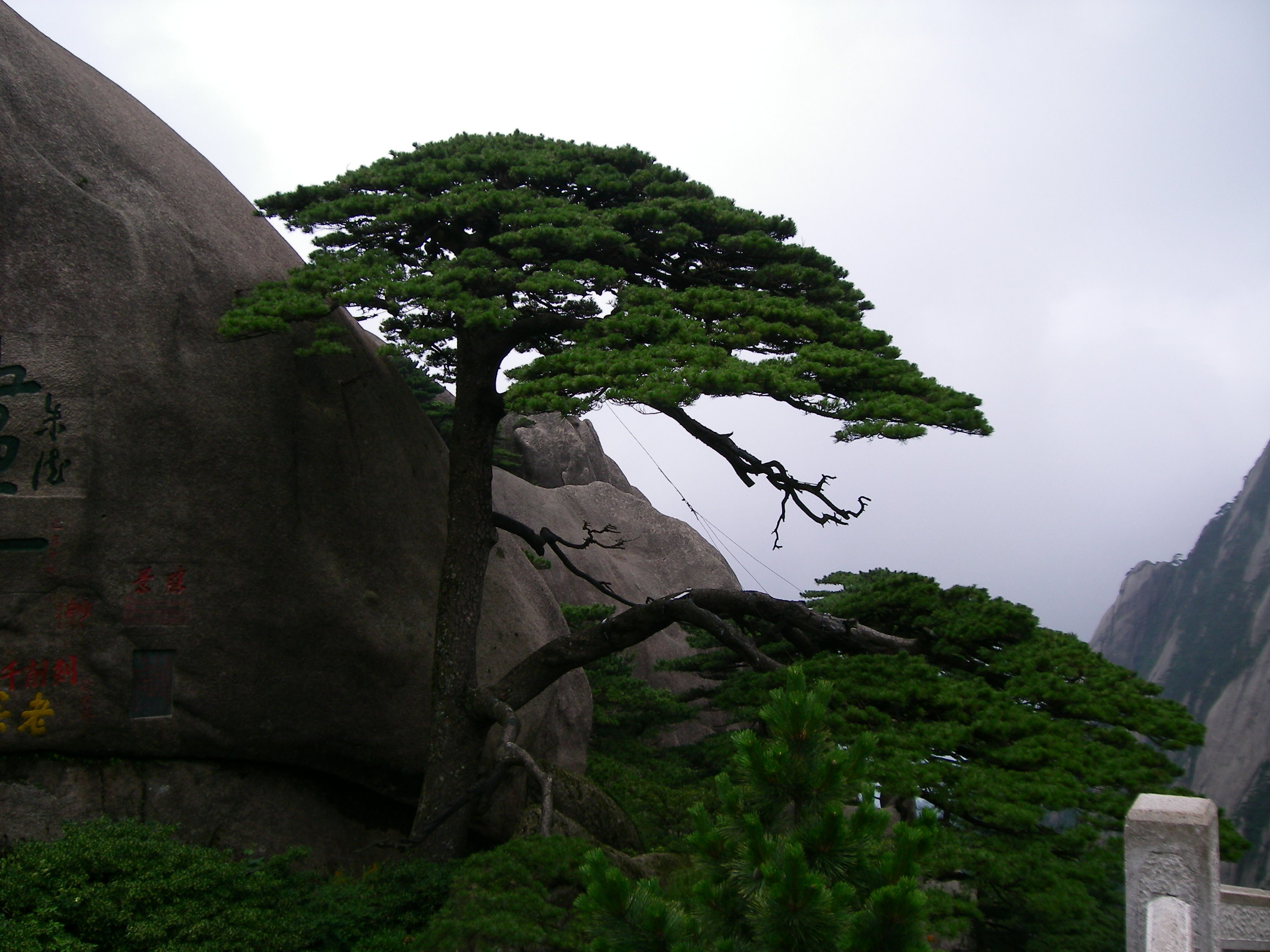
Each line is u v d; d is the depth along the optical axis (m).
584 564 25.05
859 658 10.34
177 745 11.54
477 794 11.10
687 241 12.03
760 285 12.13
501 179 12.94
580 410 9.40
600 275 10.79
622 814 15.77
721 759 16.59
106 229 11.21
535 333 12.38
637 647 24.80
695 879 6.11
